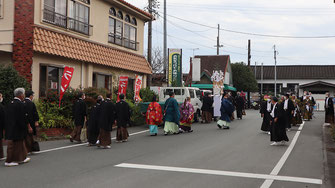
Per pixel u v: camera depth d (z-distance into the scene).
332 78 50.94
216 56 44.94
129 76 22.31
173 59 26.73
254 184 6.44
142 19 24.52
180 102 18.09
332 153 9.96
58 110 14.23
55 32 16.00
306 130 16.41
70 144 11.61
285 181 6.70
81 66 17.86
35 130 9.44
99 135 10.76
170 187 6.17
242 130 16.02
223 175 7.11
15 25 14.46
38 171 7.46
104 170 7.54
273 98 11.66
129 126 17.61
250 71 46.91
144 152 9.91
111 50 20.39
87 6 18.53
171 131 14.30
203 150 10.25
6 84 12.36
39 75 15.05
